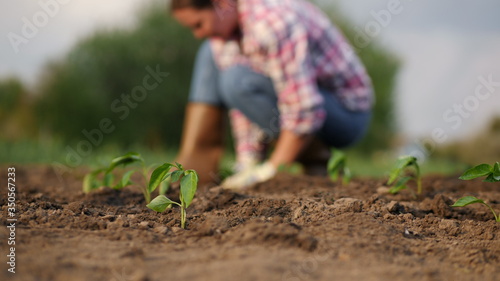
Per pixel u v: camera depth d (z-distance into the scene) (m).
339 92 4.62
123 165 2.76
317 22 4.39
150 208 2.46
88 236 2.00
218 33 4.24
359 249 1.89
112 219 2.33
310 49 4.30
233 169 5.21
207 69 4.76
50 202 2.61
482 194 3.07
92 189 3.05
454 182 3.50
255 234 1.96
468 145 10.73
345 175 3.42
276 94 4.58
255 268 1.63
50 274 1.58
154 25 10.00
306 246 1.87
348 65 4.59
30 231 1.98
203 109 4.74
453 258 1.94
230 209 2.49
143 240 2.00
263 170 4.13
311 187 3.30
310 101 4.11
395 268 1.74
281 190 3.23
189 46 9.98
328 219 2.28
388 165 9.03
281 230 1.95
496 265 1.88
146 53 9.82
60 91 9.23
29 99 9.22
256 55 4.21
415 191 3.13
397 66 11.59
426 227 2.33
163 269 1.67
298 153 4.28
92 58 9.73
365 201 2.61
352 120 4.73
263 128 4.80
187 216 2.40
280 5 4.17
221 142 4.85
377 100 11.21
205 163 4.70
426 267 1.80
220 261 1.72
